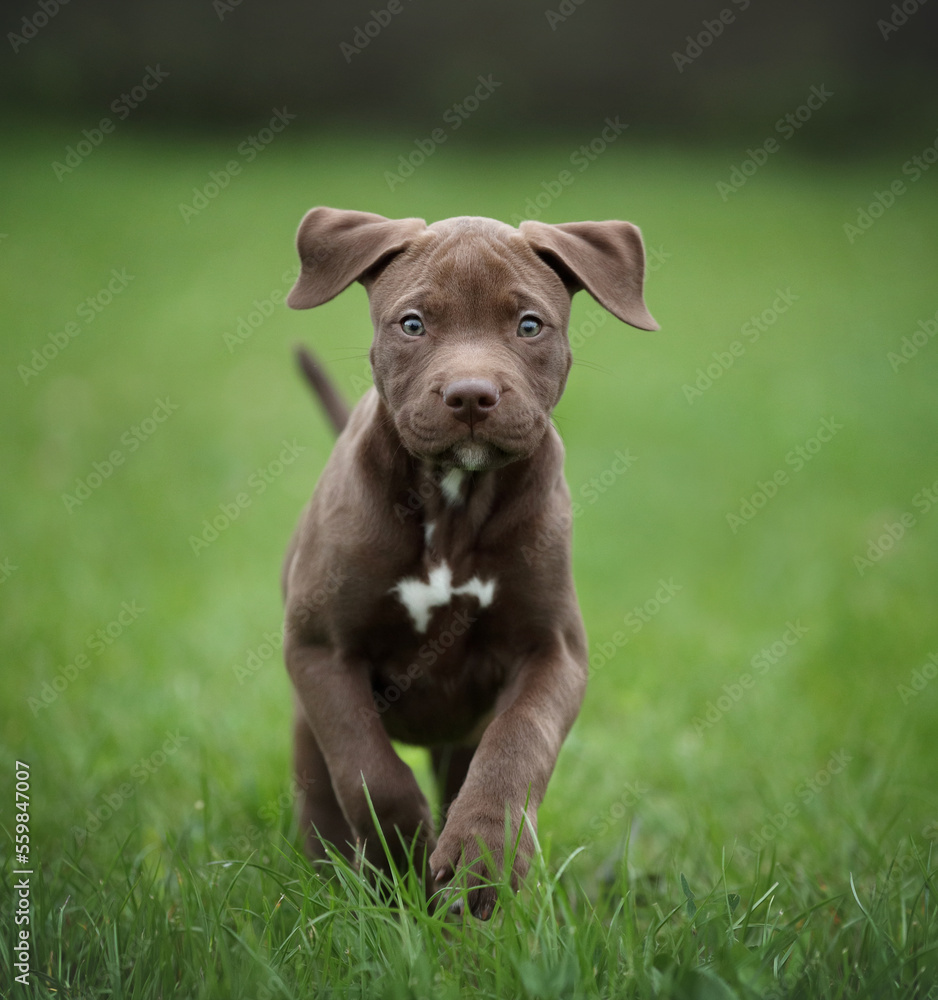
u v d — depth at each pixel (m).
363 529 5.99
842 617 11.29
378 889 5.27
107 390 19.45
